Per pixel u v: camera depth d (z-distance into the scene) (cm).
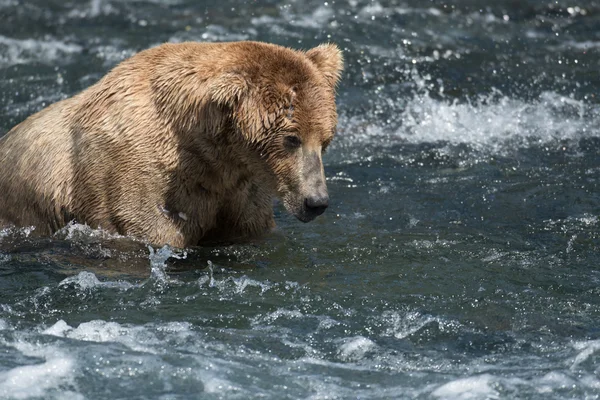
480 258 1185
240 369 910
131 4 2448
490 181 1516
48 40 2225
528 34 2319
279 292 1085
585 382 880
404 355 947
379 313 1033
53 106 1272
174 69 1117
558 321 1013
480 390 871
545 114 1855
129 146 1131
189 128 1107
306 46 2192
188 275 1134
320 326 1004
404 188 1488
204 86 1080
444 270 1145
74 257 1178
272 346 961
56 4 2433
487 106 1892
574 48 2236
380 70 2070
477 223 1330
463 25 2352
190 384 882
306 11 2389
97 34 2270
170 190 1146
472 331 994
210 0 2462
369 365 927
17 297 1074
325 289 1093
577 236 1269
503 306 1047
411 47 2205
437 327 1002
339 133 1761
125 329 988
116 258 1159
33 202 1234
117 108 1140
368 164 1608
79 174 1177
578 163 1599
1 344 948
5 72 2038
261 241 1245
